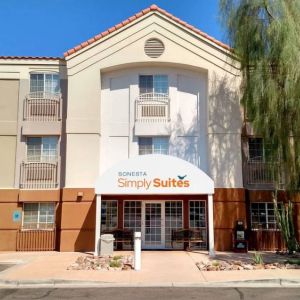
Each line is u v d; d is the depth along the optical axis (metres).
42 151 20.02
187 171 17.56
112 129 20.14
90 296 10.04
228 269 13.52
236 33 16.34
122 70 20.59
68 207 18.98
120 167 17.61
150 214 19.73
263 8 15.82
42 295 10.22
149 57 20.08
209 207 17.38
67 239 18.83
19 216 19.30
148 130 19.94
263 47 15.62
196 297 9.81
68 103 19.75
